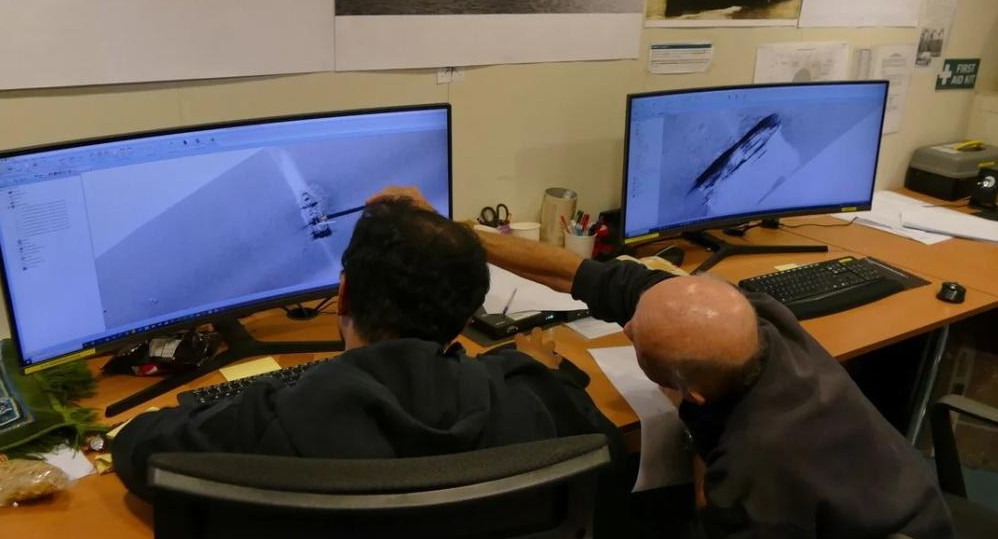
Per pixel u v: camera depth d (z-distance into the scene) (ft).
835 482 3.63
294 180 4.91
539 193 7.30
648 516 6.37
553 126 7.13
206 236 4.66
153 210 4.42
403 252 3.22
